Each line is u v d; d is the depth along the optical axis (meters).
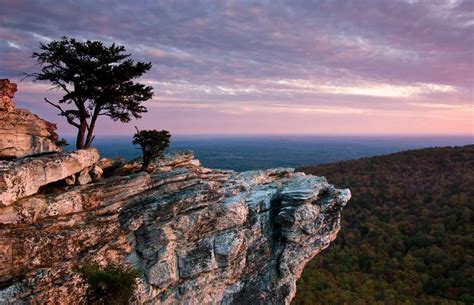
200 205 26.72
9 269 18.86
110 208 24.20
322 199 31.31
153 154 31.61
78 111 30.25
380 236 92.75
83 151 26.56
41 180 22.62
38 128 27.41
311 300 69.12
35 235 20.03
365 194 122.00
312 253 31.33
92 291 20.62
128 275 21.22
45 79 28.16
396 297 69.81
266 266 29.84
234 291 28.03
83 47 27.62
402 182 127.25
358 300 67.38
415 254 83.50
